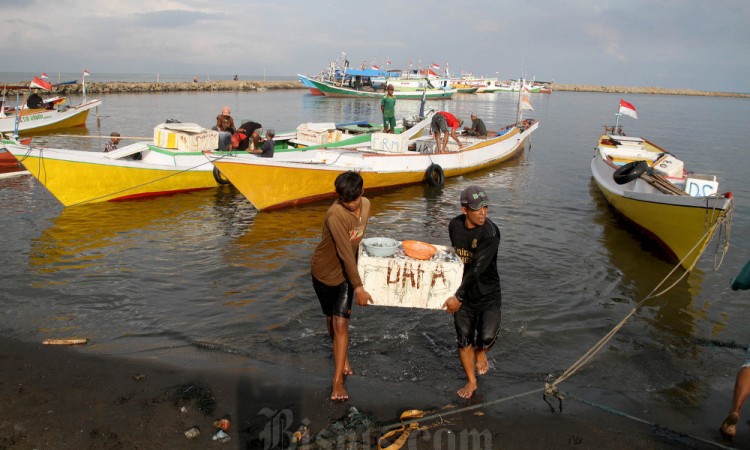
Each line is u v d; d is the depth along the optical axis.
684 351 5.87
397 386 4.90
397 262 4.41
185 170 13.28
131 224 10.55
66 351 5.36
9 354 5.23
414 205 13.20
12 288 7.05
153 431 4.07
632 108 19.44
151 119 32.72
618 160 15.08
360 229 4.50
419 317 6.43
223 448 3.90
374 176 14.04
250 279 7.66
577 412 4.57
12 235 9.48
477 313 4.81
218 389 4.71
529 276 8.12
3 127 24.95
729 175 17.88
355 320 6.31
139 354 5.38
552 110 54.38
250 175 11.52
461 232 4.54
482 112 48.66
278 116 38.44
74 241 9.25
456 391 4.87
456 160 16.62
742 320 6.73
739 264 8.97
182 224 10.72
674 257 9.16
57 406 4.35
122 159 12.59
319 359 5.41
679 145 26.34
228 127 15.63
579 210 12.74
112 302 6.74
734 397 4.29
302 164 12.22
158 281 7.50
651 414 4.61
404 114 45.00
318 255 4.54
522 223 11.39
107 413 4.28
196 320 6.29
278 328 6.12
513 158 21.14
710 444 4.18
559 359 5.62
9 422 4.11
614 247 9.85
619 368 5.45
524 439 4.15
